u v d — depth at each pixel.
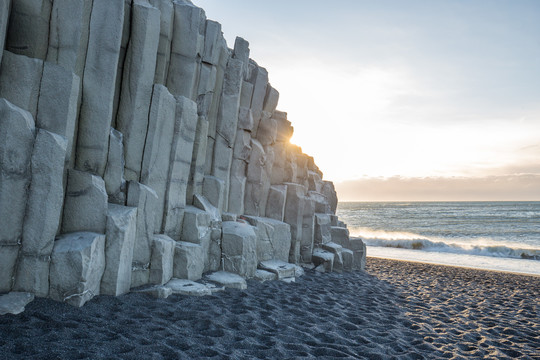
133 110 6.95
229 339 5.25
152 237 6.95
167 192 7.64
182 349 4.66
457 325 7.89
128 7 6.90
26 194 5.17
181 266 7.62
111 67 6.29
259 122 11.95
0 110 4.85
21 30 5.58
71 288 5.32
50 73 5.47
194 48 8.33
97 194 6.01
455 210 92.50
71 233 5.91
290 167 13.14
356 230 42.84
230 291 7.93
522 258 23.47
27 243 5.21
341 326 6.87
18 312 4.83
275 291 8.70
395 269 16.61
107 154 6.55
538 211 83.56
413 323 7.59
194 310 6.21
